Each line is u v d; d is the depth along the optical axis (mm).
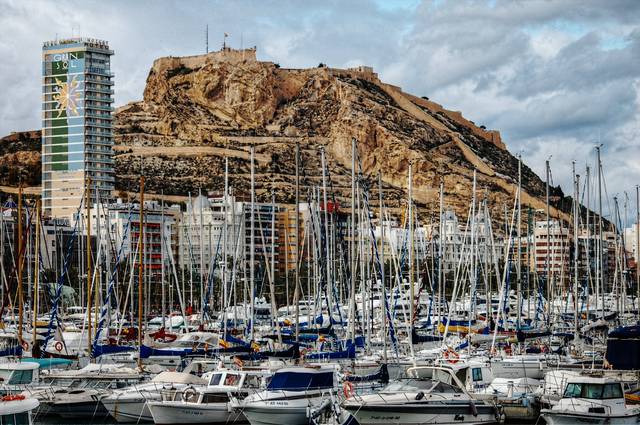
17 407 81688
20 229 138500
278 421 99938
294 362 124000
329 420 98625
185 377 112438
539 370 117938
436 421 95875
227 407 105438
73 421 111750
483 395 101188
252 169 156375
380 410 95062
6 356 128750
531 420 99938
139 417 110188
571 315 196000
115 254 199125
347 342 144000
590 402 93500
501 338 150750
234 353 135375
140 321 132500
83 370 124312
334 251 193500
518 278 164125
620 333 104500
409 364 130875
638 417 93688
